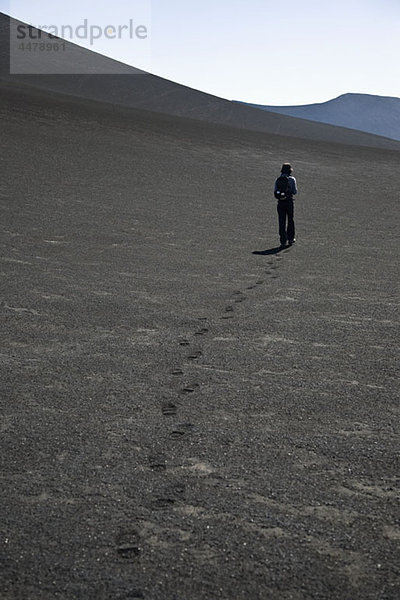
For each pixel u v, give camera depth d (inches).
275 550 114.7
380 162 1316.4
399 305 319.0
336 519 125.0
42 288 346.9
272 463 148.8
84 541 117.6
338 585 105.6
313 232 582.6
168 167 981.8
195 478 141.5
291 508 129.0
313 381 207.2
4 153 924.0
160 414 179.2
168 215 634.8
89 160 957.8
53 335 263.9
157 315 297.3
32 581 106.8
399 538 118.6
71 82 2504.9
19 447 157.9
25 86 1856.5
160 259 440.1
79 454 153.9
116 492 135.4
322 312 304.3
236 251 481.4
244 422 173.0
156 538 118.5
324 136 2370.8
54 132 1150.3
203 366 223.0
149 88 2731.3
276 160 1187.9
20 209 607.5
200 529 121.3
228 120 2422.5
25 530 121.3
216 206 709.9
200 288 358.0
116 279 374.9
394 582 106.2
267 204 744.3
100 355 236.7
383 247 510.9
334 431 167.2
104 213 620.7
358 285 369.4
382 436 163.9
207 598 102.6
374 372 216.2
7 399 191.2
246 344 251.1
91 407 184.5
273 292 349.7
